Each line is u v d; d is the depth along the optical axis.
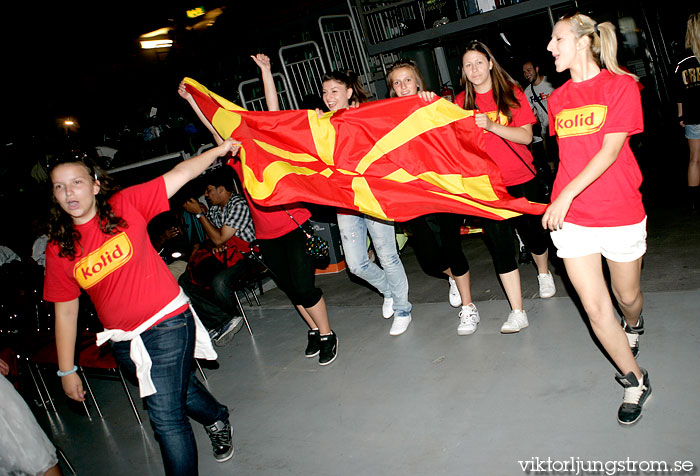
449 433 3.20
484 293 5.05
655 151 8.45
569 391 3.25
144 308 2.91
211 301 5.46
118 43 12.69
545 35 7.66
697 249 4.79
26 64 12.11
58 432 4.86
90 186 2.81
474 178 3.66
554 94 2.92
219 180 5.50
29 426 2.98
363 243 4.61
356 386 4.05
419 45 8.17
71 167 2.78
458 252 4.16
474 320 4.31
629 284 2.95
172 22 12.39
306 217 4.38
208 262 5.46
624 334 2.82
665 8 8.20
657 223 5.84
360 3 7.70
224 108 3.99
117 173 8.00
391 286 4.59
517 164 3.99
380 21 9.27
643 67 8.90
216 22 11.92
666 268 4.55
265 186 3.84
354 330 5.05
